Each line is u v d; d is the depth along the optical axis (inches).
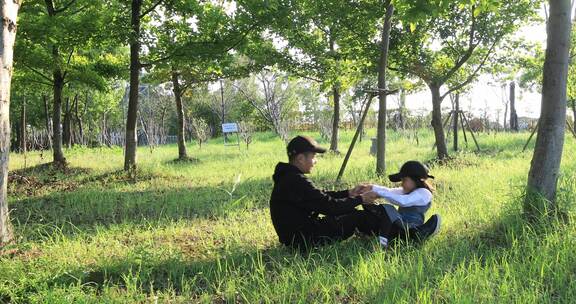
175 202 361.1
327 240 224.7
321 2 491.2
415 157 640.4
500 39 561.9
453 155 620.1
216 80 727.7
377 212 230.4
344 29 531.5
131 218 319.9
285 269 194.5
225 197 378.3
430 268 191.2
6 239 239.0
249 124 1286.9
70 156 837.2
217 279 193.5
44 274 195.3
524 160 535.8
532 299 159.2
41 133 1244.5
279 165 225.6
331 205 215.0
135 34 502.0
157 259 215.0
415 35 533.3
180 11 533.3
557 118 243.3
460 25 546.3
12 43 243.9
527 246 210.4
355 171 488.7
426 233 224.4
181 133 737.0
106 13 490.6
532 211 244.4
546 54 246.4
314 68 655.1
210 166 632.4
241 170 568.1
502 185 349.1
